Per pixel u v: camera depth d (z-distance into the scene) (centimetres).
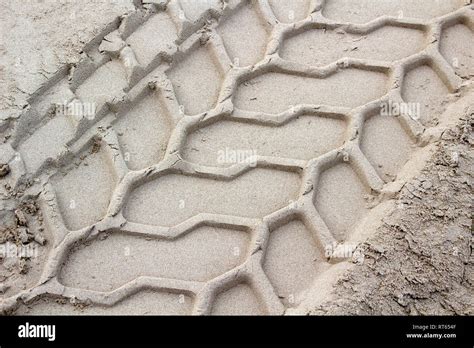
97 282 66
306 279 66
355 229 69
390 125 75
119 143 73
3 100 73
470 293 65
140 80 76
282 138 74
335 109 75
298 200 69
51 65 76
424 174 70
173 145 72
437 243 67
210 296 65
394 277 65
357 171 72
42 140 72
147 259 67
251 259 66
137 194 71
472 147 72
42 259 67
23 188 70
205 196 71
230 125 75
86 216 69
